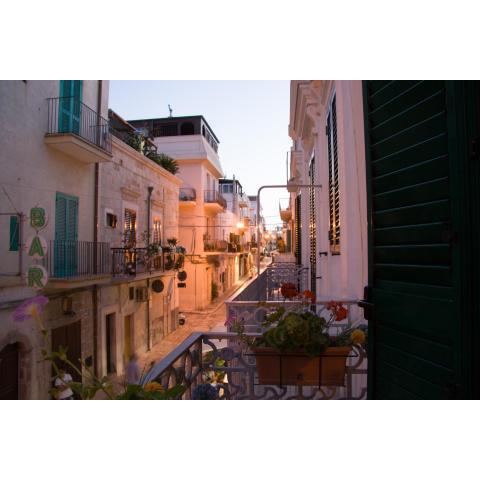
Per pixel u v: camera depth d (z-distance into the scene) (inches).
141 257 557.3
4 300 297.6
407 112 71.5
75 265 398.3
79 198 417.4
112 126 603.8
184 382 98.0
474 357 56.4
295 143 603.5
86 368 65.8
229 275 1379.2
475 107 58.6
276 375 92.7
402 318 71.2
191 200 925.8
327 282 247.9
